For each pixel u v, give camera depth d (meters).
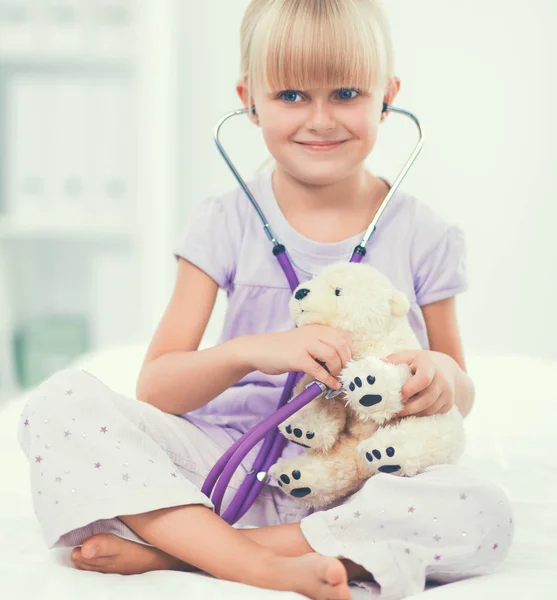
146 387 1.30
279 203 1.43
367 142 1.32
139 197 2.92
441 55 3.09
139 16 2.90
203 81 3.21
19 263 3.18
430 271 1.42
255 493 1.18
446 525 1.03
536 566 1.07
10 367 3.06
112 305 3.05
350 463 1.11
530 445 1.53
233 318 1.41
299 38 1.24
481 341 3.19
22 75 2.98
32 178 2.92
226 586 0.97
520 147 3.10
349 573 1.02
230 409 1.36
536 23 3.06
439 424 1.09
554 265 3.13
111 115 2.91
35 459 1.08
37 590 0.96
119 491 1.04
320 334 1.11
